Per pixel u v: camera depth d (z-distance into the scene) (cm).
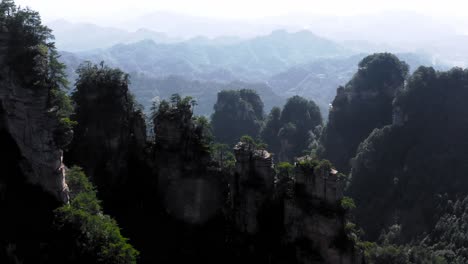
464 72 17775
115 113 9712
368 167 17225
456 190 14462
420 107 17538
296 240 9288
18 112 7644
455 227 13000
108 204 9362
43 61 7794
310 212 9156
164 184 9825
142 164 10006
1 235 6844
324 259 9050
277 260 9231
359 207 16350
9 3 8056
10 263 6606
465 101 17012
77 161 9362
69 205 7450
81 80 9869
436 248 12875
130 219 9331
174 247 9194
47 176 7581
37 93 7550
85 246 7038
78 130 9506
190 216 9756
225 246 9538
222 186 10025
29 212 7269
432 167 15600
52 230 7125
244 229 9681
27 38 7956
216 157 10538
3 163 7606
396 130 17688
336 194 9200
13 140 7806
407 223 14488
